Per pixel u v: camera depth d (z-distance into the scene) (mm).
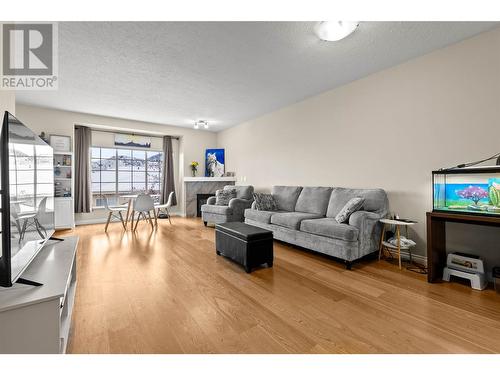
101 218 5777
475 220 2062
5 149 1168
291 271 2600
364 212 2844
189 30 2303
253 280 2354
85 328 1558
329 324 1628
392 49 2682
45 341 1141
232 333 1522
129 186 6344
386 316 1727
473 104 2463
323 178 4062
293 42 2518
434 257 2348
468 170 2219
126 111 4988
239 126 6176
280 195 4520
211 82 3539
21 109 4527
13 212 1249
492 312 1777
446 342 1442
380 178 3264
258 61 2920
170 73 3229
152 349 1370
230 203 4852
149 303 1890
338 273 2549
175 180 6934
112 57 2797
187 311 1777
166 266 2717
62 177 4887
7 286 1188
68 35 2359
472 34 2414
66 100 4281
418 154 2881
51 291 1181
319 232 2932
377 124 3283
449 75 2619
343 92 3705
